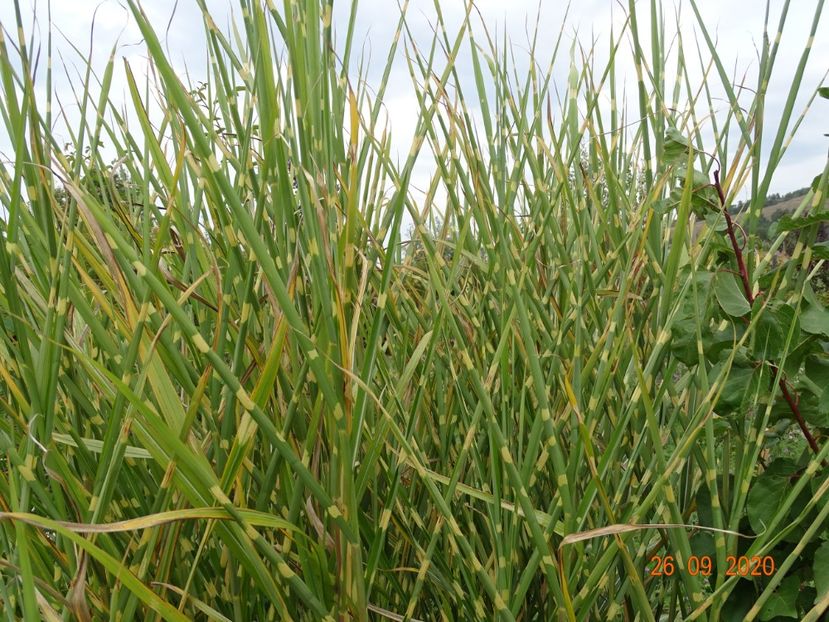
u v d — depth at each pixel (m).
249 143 0.69
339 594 0.62
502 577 0.70
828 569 0.71
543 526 0.74
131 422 0.54
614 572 0.83
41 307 0.67
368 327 0.82
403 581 0.88
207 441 0.70
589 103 0.85
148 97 0.93
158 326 0.58
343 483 0.58
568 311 0.82
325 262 0.58
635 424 0.81
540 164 0.97
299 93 0.62
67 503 0.67
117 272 0.57
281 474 0.68
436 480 0.77
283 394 0.73
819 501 0.77
